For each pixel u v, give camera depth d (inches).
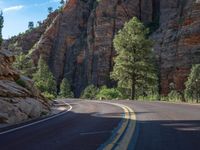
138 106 1156.5
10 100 861.8
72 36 6309.1
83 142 430.0
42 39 6486.2
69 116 888.3
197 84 3373.5
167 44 4229.8
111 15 5359.3
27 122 764.6
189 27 4040.4
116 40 2930.6
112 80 5054.1
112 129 548.7
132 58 2883.9
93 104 1541.6
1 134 555.8
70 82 5816.9
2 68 1023.0
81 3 6510.8
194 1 4111.7
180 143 395.9
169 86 4045.3
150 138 435.8
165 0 4837.6
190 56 3949.3
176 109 897.5
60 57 6235.2
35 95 1122.7
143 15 5369.1
